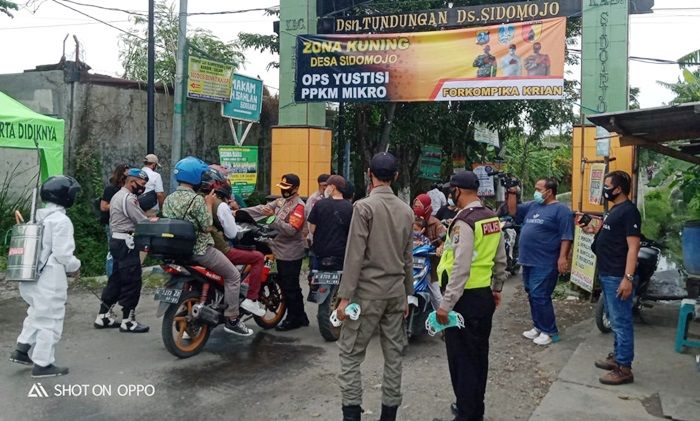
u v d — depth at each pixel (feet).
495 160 57.67
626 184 16.70
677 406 14.94
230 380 16.94
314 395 15.96
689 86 28.53
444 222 22.61
